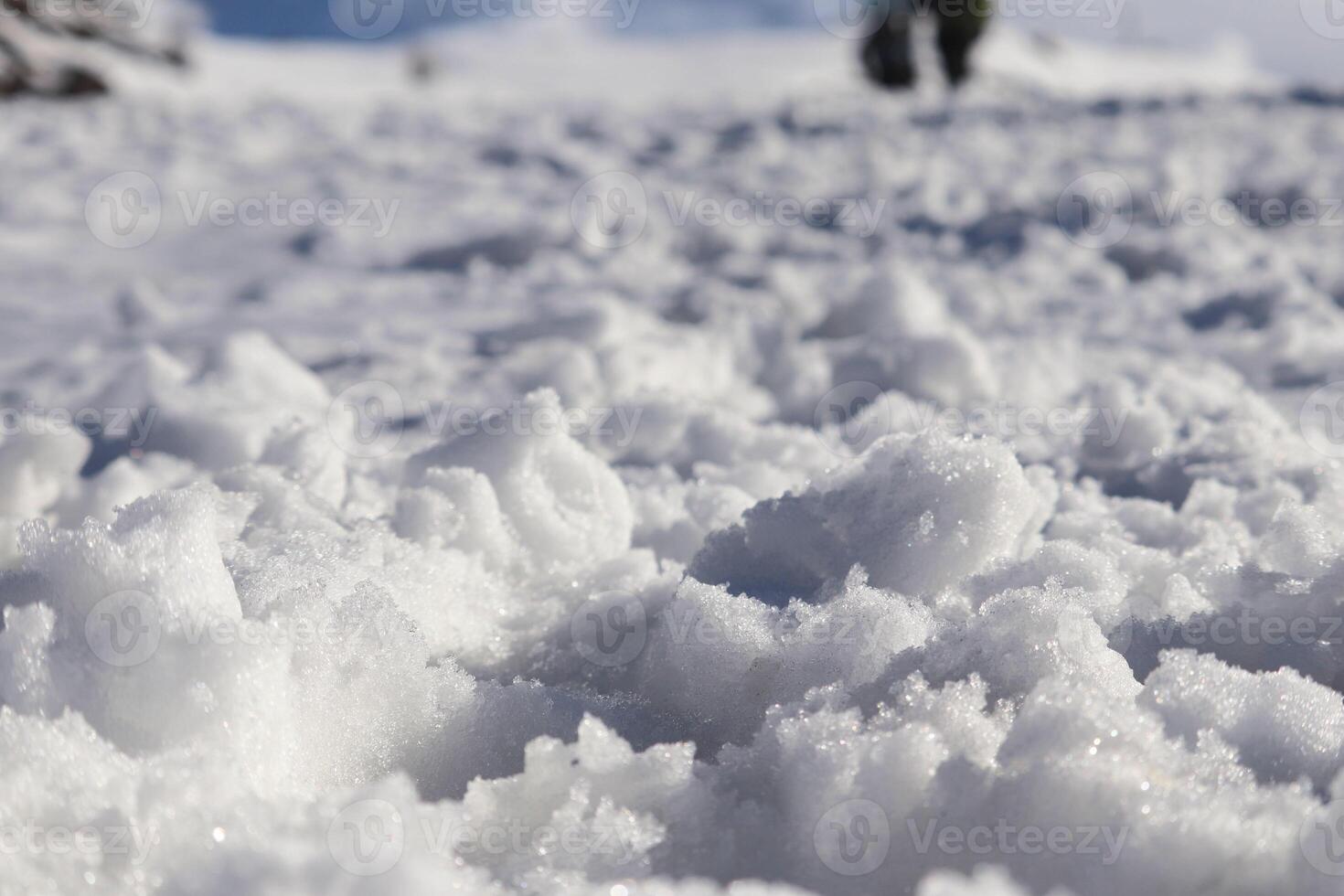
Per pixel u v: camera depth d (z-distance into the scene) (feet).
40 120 41.32
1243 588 5.59
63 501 8.18
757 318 14.79
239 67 101.81
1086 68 126.93
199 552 4.59
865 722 4.29
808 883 3.75
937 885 2.89
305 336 15.44
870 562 5.75
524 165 34.14
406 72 112.16
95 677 4.08
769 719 4.28
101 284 20.07
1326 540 5.84
